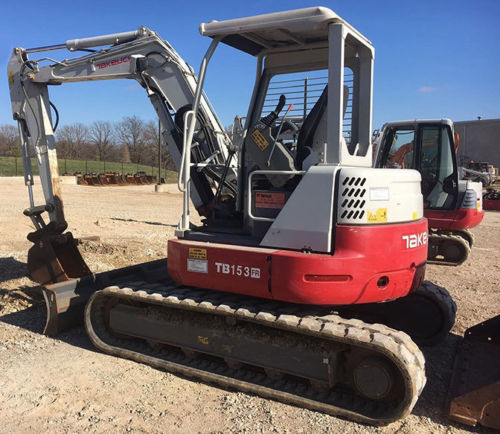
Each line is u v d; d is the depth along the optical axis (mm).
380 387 3443
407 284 3938
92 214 14406
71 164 50031
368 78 4332
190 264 4168
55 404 3670
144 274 5824
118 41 5363
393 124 9328
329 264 3543
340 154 3727
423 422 3506
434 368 4449
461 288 7227
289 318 3654
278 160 4105
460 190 9039
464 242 8789
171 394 3865
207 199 5066
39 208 5996
